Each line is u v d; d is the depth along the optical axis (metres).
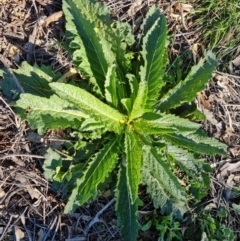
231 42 0.56
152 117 0.47
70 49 0.50
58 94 0.43
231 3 0.56
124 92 0.49
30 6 0.53
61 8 0.54
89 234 0.49
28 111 0.48
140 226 0.46
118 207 0.47
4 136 0.48
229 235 0.50
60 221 0.48
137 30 0.55
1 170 0.48
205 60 0.53
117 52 0.50
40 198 0.48
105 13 0.50
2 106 0.49
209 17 0.57
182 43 0.56
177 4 0.56
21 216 0.47
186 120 0.47
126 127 0.48
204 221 0.51
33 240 0.47
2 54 0.51
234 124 0.55
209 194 0.53
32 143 0.49
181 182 0.52
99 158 0.46
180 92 0.49
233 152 0.54
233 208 0.53
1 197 0.47
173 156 0.49
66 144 0.49
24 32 0.52
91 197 0.48
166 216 0.49
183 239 0.51
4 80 0.48
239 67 0.57
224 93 0.56
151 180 0.49
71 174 0.47
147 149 0.48
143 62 0.51
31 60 0.52
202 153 0.50
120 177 0.48
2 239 0.46
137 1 0.55
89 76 0.48
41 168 0.49
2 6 0.52
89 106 0.45
